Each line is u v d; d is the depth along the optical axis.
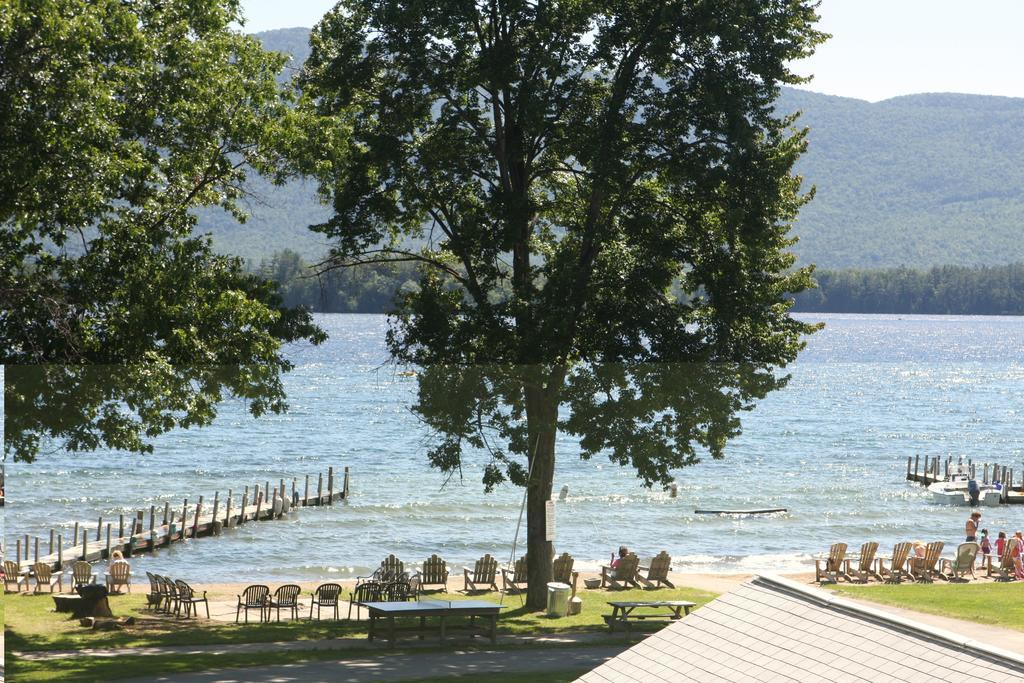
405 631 30.02
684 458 39.03
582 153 37.53
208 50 29.66
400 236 41.31
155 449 37.94
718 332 38.47
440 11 36.62
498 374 37.88
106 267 29.03
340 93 39.72
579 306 37.53
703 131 37.84
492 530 38.91
